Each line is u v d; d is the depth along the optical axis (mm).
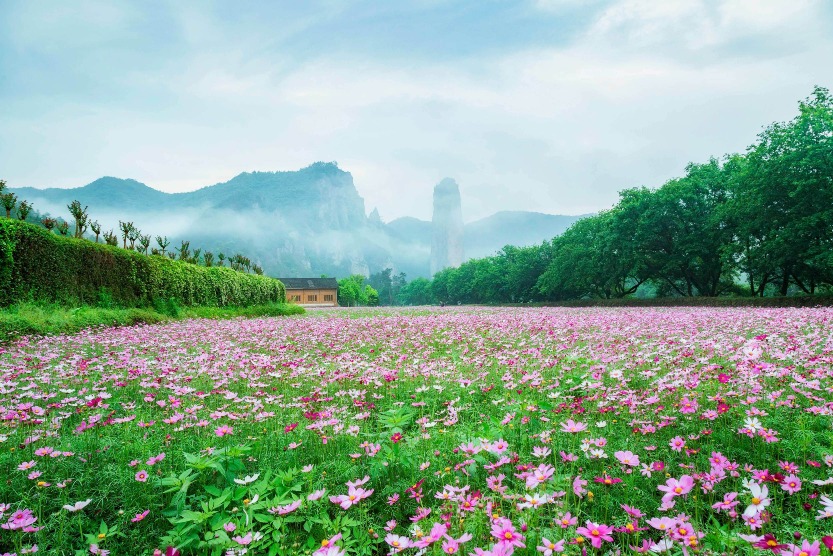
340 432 4027
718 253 35312
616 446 3629
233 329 14820
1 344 9383
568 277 52406
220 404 5406
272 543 2334
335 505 2902
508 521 2104
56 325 11570
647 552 2100
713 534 2152
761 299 27562
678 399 4809
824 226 25594
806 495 2695
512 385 5422
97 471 3367
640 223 38688
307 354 8867
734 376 5168
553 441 3582
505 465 3256
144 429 4125
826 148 24688
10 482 3150
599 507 2799
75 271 15070
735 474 2846
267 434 4254
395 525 2564
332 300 108875
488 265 96500
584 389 5332
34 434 3896
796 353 5938
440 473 3186
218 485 3154
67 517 2834
